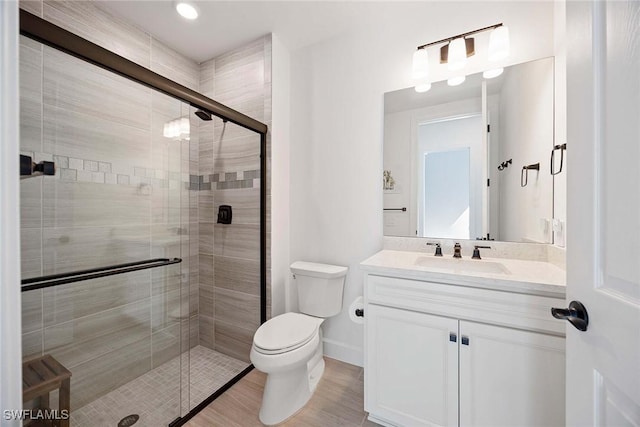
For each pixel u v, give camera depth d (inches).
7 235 15.9
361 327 73.1
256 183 77.4
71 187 55.1
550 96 53.6
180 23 70.9
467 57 61.2
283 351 51.9
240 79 81.0
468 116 62.6
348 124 75.1
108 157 60.5
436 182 66.2
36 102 49.1
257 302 77.6
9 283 16.0
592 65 21.6
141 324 65.5
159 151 69.8
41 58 48.4
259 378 69.2
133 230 65.6
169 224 73.0
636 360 16.9
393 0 63.2
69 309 54.4
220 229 83.6
